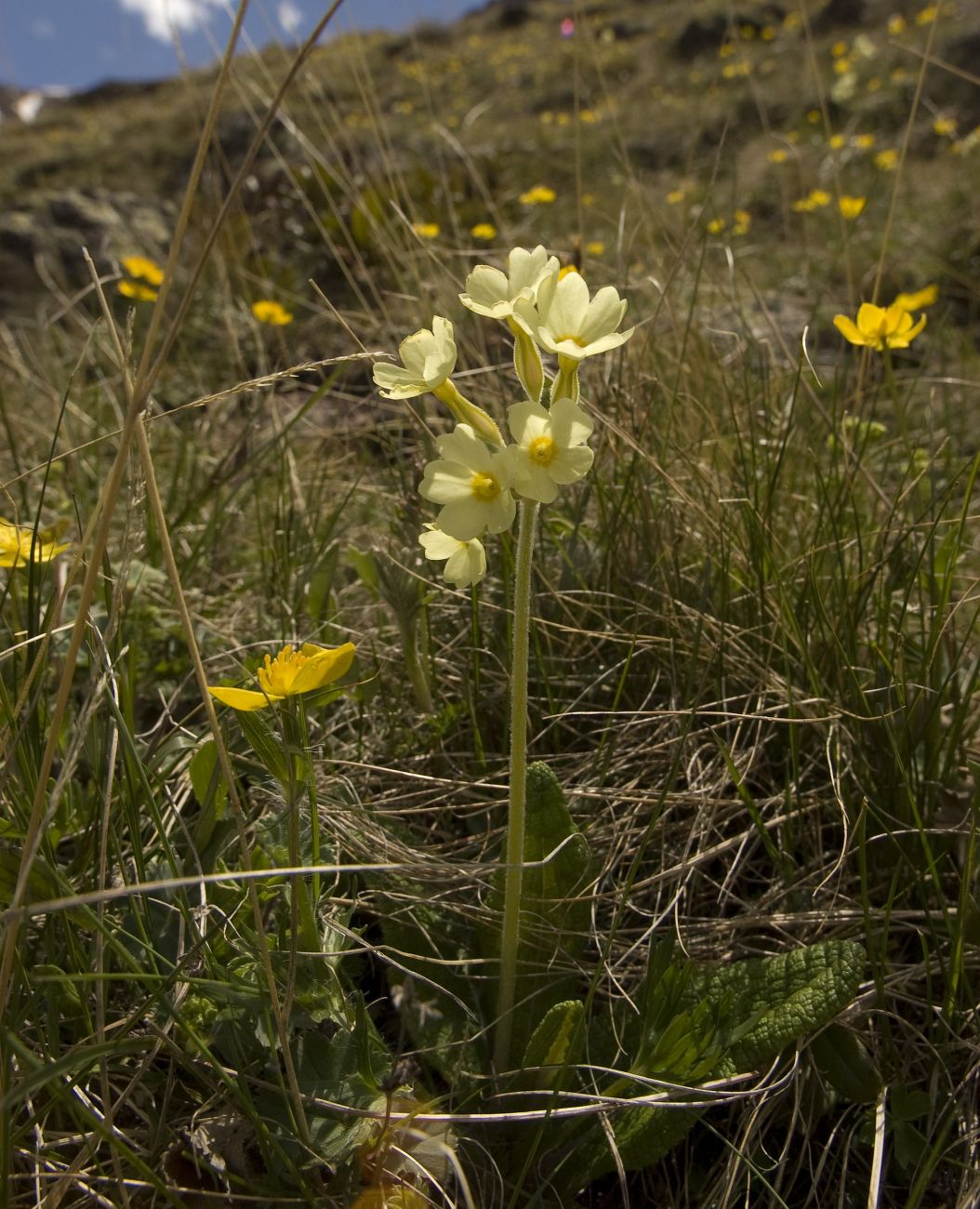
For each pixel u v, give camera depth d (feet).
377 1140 1.38
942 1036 1.59
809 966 1.51
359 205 3.00
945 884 1.79
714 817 1.87
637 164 10.14
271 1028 1.38
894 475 2.89
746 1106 1.56
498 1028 1.51
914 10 14.92
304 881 1.43
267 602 2.36
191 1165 1.45
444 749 2.02
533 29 21.65
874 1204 1.44
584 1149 1.48
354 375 3.92
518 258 1.32
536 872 1.62
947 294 5.17
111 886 1.64
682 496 2.06
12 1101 1.18
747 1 18.19
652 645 2.08
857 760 1.86
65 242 6.84
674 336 2.70
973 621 1.82
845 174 7.36
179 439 3.10
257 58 3.02
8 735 1.57
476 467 1.25
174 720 2.05
